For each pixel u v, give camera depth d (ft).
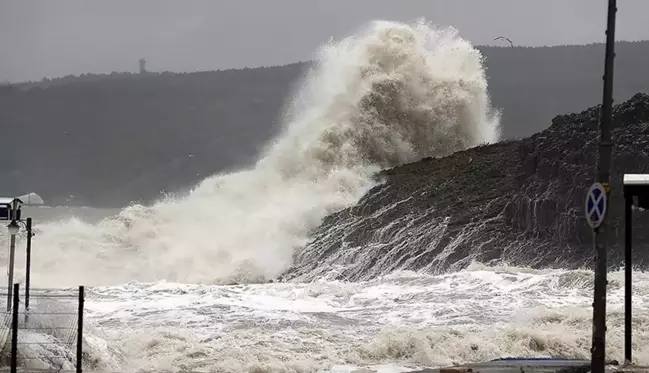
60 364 177.68
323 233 448.24
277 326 232.53
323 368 185.78
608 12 157.69
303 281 393.09
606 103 156.15
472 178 457.27
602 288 153.17
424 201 445.37
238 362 185.98
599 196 152.97
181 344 199.72
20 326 186.09
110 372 177.58
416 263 379.76
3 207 200.95
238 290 298.15
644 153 365.20
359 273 386.52
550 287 281.13
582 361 188.65
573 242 369.09
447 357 196.54
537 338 207.62
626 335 190.80
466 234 395.14
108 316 249.14
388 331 211.20
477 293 278.26
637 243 351.25
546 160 406.62
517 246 378.73
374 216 447.01
